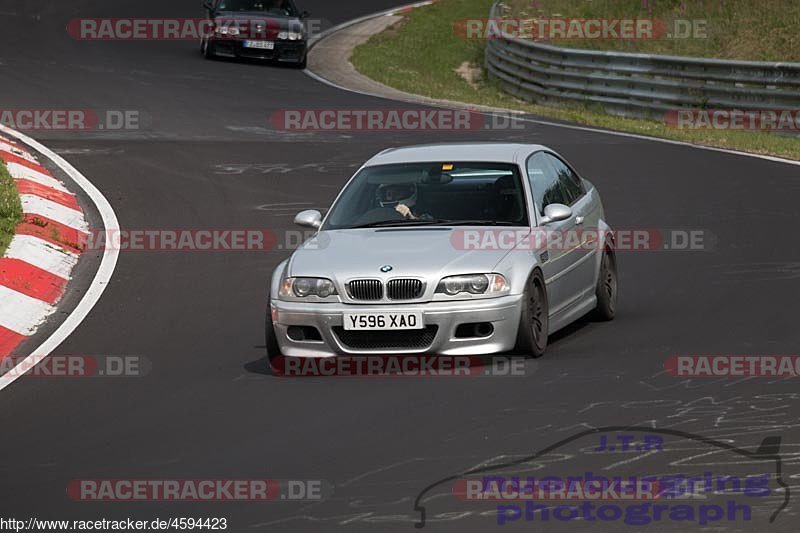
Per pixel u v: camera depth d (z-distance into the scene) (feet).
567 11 354.33
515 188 97.60
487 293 87.97
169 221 151.02
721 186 168.66
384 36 357.82
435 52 347.36
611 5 351.05
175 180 172.55
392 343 88.63
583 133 215.92
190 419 78.13
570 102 263.49
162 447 72.13
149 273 127.54
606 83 256.32
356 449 69.41
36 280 120.16
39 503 63.05
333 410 78.28
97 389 87.45
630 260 129.80
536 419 73.82
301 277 90.43
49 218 143.33
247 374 89.92
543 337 92.38
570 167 109.81
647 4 344.08
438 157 102.42
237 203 160.66
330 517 58.54
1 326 106.73
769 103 225.15
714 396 77.71
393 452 68.44
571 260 99.09
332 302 88.99
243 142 199.41
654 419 72.90
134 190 166.09
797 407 74.64
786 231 139.13
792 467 63.10
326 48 332.80
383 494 61.41
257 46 285.84
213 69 276.62
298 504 60.59
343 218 98.32
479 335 88.38
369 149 196.24
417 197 98.07
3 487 65.98
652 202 159.43
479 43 361.71
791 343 91.66
